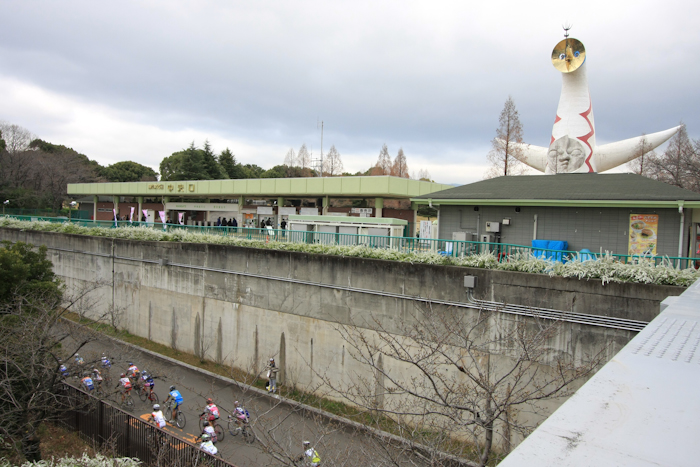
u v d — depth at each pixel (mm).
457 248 15953
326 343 17125
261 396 17094
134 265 24688
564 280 12383
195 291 21703
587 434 1744
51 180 64188
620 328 11531
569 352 12203
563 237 17188
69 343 20031
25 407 12078
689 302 5086
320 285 17281
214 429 13602
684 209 14992
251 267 19531
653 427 1794
